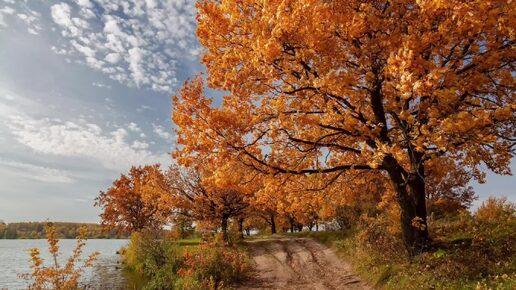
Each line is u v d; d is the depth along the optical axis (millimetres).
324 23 9141
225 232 29516
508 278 8656
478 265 10148
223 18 10945
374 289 12070
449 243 12508
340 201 14617
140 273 23422
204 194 30297
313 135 11734
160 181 31172
